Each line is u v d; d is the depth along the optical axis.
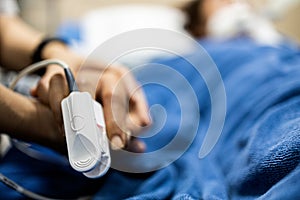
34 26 1.30
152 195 0.41
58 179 0.48
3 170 0.48
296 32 1.46
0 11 0.77
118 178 0.47
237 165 0.47
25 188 0.45
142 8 1.35
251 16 1.19
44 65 0.44
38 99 0.42
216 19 1.21
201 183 0.44
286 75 0.63
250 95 0.62
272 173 0.38
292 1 1.29
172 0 1.45
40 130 0.40
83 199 0.47
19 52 0.64
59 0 1.38
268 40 1.14
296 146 0.36
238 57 0.80
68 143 0.32
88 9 1.45
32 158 0.51
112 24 1.25
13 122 0.38
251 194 0.40
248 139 0.48
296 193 0.28
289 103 0.49
